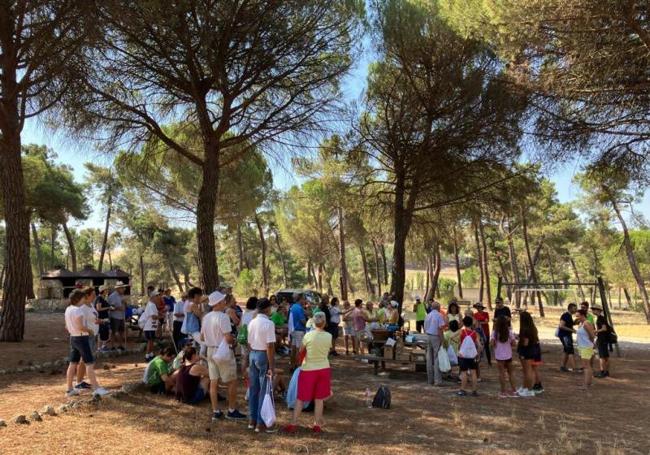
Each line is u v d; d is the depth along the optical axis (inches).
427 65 594.9
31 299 996.6
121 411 263.1
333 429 253.4
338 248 1540.4
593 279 2187.5
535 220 1561.3
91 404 269.7
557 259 2177.7
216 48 422.6
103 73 432.8
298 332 422.3
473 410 303.4
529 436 251.0
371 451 220.1
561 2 375.9
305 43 452.1
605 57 388.2
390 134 623.5
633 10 360.8
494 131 557.3
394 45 583.8
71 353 290.7
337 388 359.3
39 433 220.2
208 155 484.1
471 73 582.6
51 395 287.9
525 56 445.7
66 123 442.3
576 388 385.4
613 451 223.6
